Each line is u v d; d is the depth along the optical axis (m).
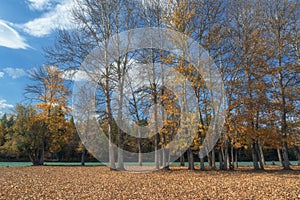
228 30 19.42
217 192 8.97
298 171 18.08
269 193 8.77
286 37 20.52
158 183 11.17
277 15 21.05
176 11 17.42
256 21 20.41
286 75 19.70
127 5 20.08
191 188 9.82
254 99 18.14
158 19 18.41
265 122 18.39
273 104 18.59
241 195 8.41
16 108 30.17
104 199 7.74
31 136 29.53
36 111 30.09
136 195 8.40
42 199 7.57
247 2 20.31
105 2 19.86
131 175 14.67
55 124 28.66
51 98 28.19
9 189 9.21
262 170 18.91
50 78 27.92
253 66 18.92
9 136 31.33
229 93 18.19
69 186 10.12
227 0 19.86
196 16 18.23
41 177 13.58
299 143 21.78
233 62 18.95
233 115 18.06
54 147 31.95
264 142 19.30
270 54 19.50
